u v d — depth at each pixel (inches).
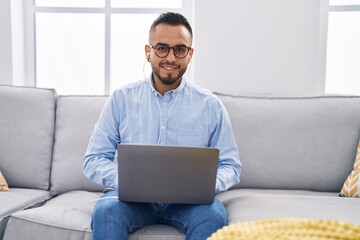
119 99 62.6
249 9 84.3
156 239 50.8
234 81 85.6
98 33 95.5
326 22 89.5
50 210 56.5
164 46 58.9
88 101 76.7
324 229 34.3
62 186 71.9
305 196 61.9
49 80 97.2
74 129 74.2
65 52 96.3
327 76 92.6
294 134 72.0
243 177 71.7
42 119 75.4
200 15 84.8
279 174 71.2
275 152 71.6
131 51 95.7
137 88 63.7
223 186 55.6
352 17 90.6
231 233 34.9
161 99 62.5
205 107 62.7
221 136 62.2
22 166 72.9
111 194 54.4
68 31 95.8
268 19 84.2
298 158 71.2
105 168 56.9
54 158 73.9
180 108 62.2
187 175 47.7
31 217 53.7
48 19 95.8
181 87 63.3
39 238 52.4
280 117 73.0
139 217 51.8
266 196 61.7
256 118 73.1
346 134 71.4
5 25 88.6
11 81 89.7
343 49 91.7
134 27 95.2
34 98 76.4
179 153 47.0
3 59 89.4
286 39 84.3
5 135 73.5
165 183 47.8
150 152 46.9
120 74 96.3
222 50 85.2
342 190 66.1
